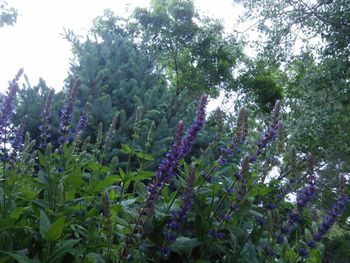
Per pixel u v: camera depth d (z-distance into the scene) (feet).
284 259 9.52
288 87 57.88
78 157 10.53
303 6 38.32
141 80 26.78
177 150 7.64
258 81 60.23
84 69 23.32
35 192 8.72
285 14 39.65
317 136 37.11
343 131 37.58
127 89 24.13
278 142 11.24
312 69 39.52
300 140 37.60
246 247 9.93
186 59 63.67
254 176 11.16
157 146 18.16
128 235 7.06
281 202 10.31
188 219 9.66
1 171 9.86
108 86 24.84
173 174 8.13
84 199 8.88
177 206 9.81
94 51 25.39
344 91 36.63
